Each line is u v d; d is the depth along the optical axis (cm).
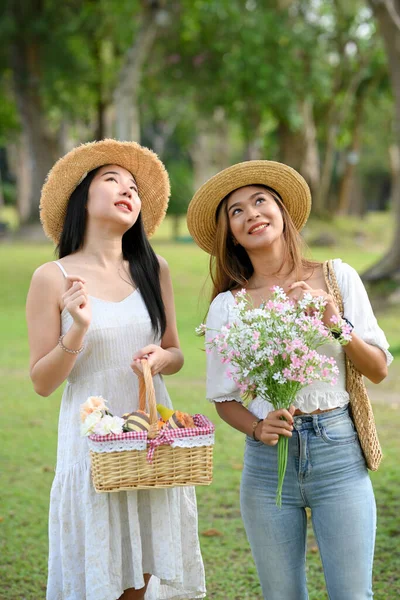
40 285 374
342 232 3123
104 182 388
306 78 2914
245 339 333
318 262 381
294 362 327
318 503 351
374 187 6394
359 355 349
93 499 357
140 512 370
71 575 362
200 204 389
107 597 352
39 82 3372
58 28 3180
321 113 3509
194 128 4166
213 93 2884
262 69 2628
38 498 647
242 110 3034
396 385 1036
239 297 368
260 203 376
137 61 2350
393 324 1502
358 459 354
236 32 2636
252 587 493
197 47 2739
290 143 3219
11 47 3334
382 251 2930
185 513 385
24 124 3481
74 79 3231
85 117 3747
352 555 344
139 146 394
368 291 1686
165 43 2753
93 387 373
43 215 407
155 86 3075
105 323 372
